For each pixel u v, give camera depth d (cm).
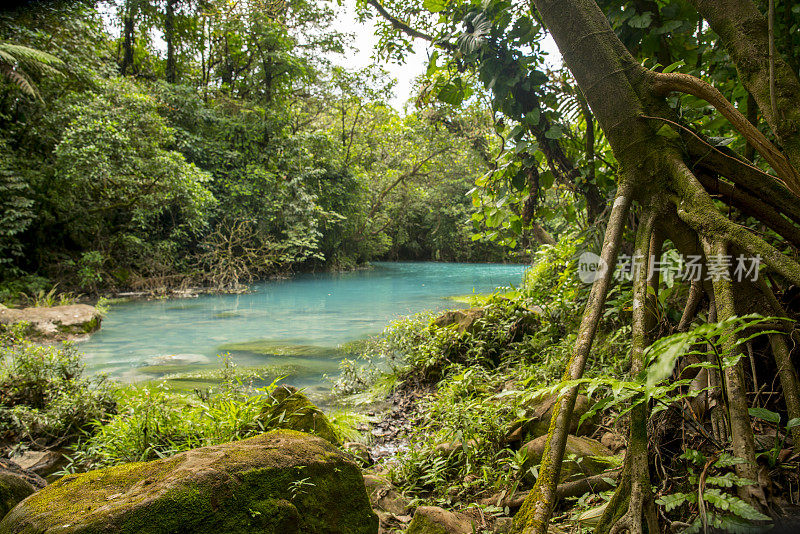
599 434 231
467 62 359
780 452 137
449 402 312
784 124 156
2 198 949
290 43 1642
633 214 297
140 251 1237
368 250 2234
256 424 280
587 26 196
